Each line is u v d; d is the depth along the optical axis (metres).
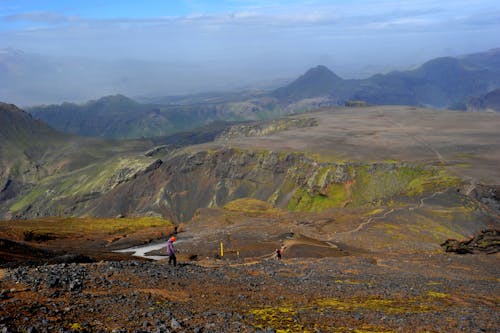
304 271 36.44
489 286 34.59
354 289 29.20
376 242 69.50
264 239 78.00
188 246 78.25
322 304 23.81
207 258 60.53
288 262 42.78
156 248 80.94
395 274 38.03
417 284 33.22
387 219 84.81
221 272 31.77
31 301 16.92
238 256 62.34
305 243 62.69
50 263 32.72
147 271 27.38
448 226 79.06
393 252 61.59
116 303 18.59
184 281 26.28
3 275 21.38
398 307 24.41
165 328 15.56
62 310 16.36
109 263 28.20
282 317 19.62
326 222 91.19
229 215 114.69
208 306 20.56
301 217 100.88
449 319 21.70
